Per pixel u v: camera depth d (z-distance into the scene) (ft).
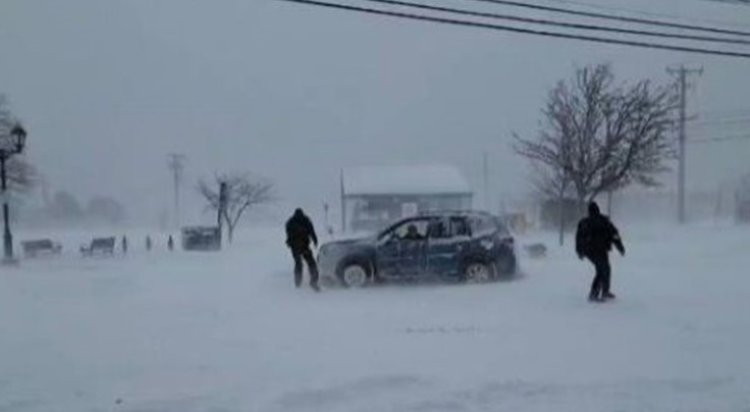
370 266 55.06
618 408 24.34
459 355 31.40
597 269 45.29
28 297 51.03
